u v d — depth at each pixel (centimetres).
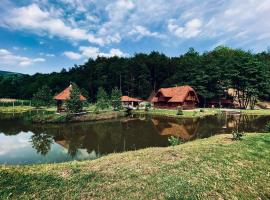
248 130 3206
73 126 3862
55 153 2111
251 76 7469
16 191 990
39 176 1131
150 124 4031
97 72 10962
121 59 11912
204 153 1542
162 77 10569
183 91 6850
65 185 1052
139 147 2316
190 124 3962
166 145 2386
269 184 1216
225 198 1035
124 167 1274
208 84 7925
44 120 4169
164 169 1245
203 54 11694
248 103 8062
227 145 1791
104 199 953
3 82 13725
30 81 13700
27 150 2236
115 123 4206
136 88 10144
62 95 5731
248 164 1414
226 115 5316
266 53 12062
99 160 1472
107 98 6819
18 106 7944
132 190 1019
